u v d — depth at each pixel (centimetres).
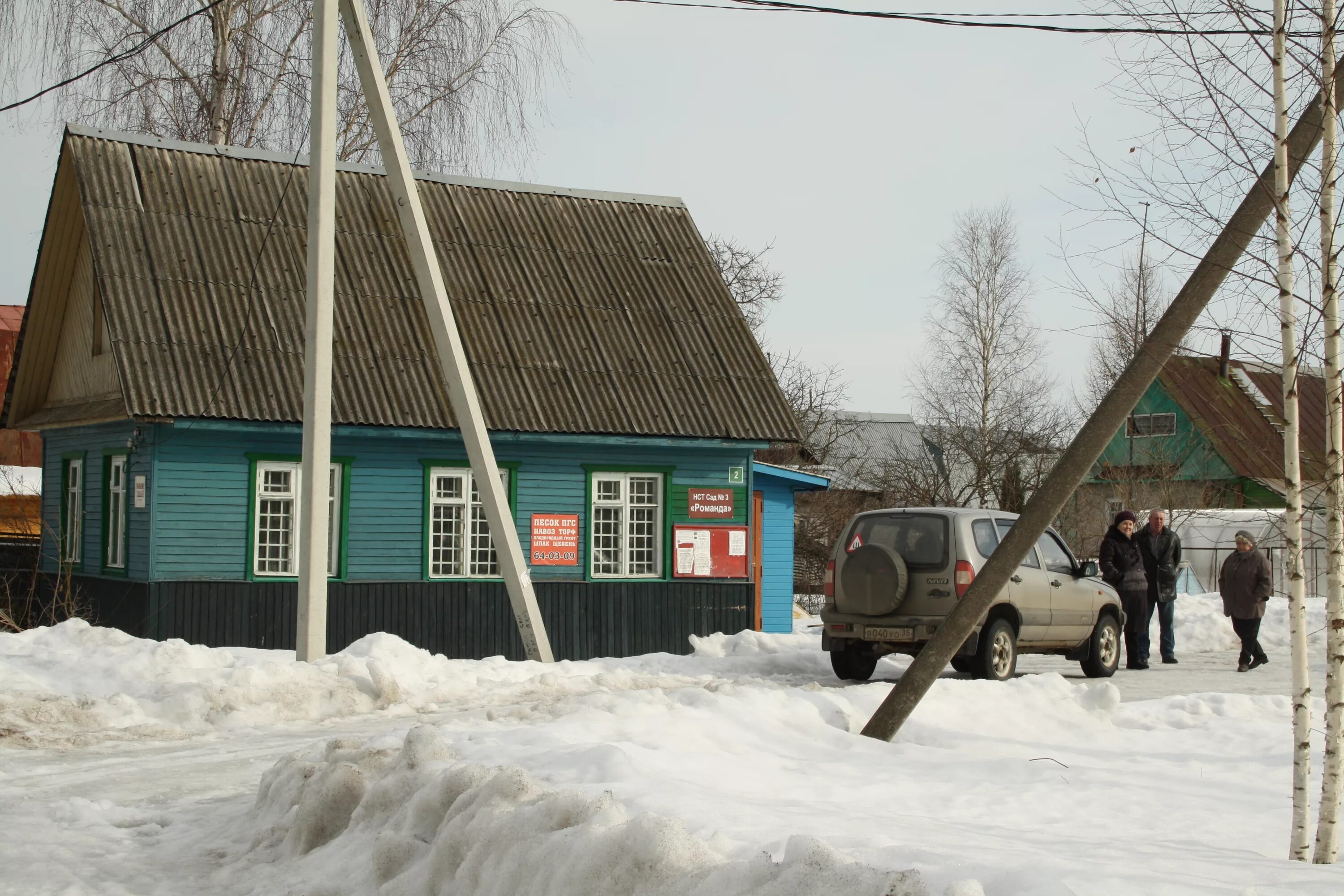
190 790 858
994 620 1526
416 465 1970
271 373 1881
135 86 2694
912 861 502
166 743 1049
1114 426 907
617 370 2123
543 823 529
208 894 606
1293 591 663
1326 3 680
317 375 1384
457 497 2002
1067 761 920
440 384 1975
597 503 2094
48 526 2130
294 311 1977
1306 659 655
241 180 2144
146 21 2700
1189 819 739
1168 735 1063
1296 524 670
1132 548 1831
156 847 691
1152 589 1919
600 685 1406
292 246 2072
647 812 589
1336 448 659
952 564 1511
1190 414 4006
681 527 2136
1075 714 1104
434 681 1365
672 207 2525
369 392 1917
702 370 2188
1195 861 573
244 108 2778
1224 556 3481
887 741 960
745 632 1842
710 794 662
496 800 568
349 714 1209
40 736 1038
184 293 1925
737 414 2134
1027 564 1602
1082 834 690
